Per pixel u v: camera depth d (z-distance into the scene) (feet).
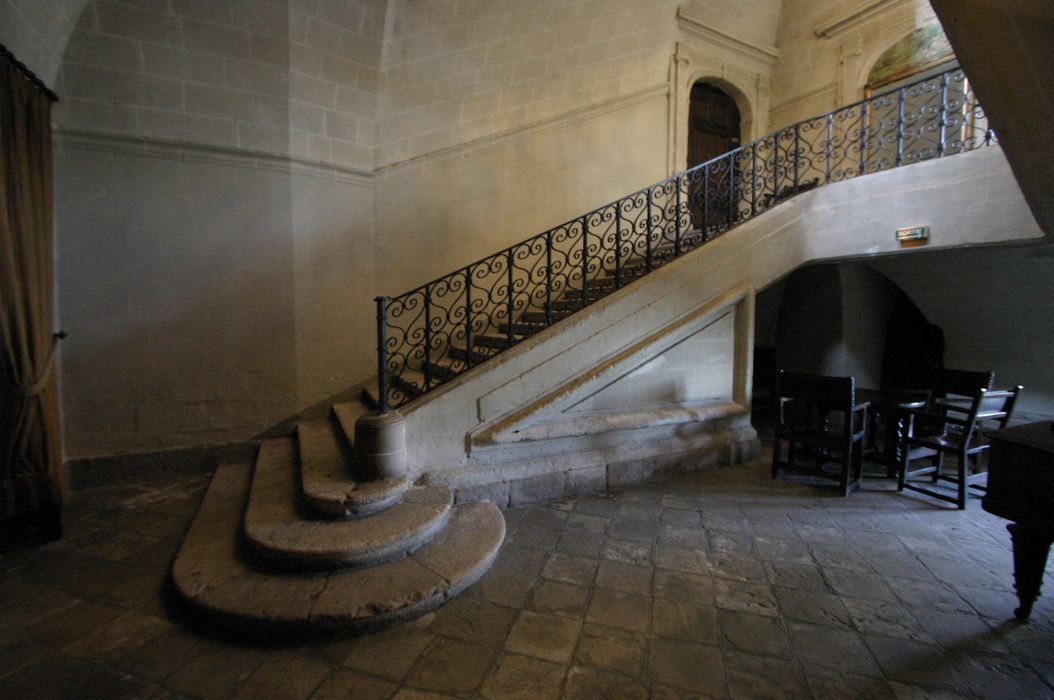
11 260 9.49
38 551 9.21
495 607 7.38
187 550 8.50
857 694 5.59
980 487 11.12
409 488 10.07
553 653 6.37
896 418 12.80
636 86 20.71
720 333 14.30
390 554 8.09
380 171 15.35
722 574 8.21
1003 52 7.26
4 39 9.64
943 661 6.09
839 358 20.42
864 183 13.62
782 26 25.05
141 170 12.36
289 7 12.33
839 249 14.16
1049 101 7.47
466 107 16.58
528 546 9.23
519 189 17.98
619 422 12.43
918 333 19.88
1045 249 12.59
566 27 17.49
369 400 14.06
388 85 14.87
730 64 24.04
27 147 10.20
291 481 10.60
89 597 7.70
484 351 14.15
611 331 12.55
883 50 21.71
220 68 12.47
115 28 11.28
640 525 10.12
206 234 13.09
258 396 13.92
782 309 22.34
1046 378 15.93
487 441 11.02
